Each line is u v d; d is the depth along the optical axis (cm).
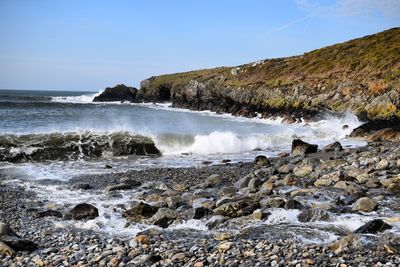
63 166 2016
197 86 8038
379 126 3133
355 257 682
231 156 2391
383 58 4947
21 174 1781
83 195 1370
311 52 7131
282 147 2812
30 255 791
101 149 2425
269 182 1364
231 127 3722
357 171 1478
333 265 648
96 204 1236
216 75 8119
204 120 4650
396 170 1490
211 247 784
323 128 3841
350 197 1148
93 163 2123
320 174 1509
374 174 1438
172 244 824
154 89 10325
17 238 837
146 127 3231
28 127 3042
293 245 774
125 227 997
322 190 1265
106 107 7488
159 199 1263
